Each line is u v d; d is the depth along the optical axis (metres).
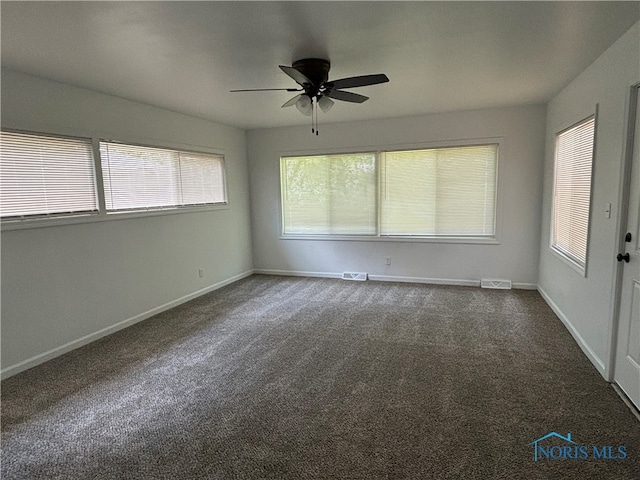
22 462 2.03
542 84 3.79
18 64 2.91
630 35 2.46
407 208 5.59
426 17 2.28
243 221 6.23
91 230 3.68
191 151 5.04
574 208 3.65
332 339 3.60
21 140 3.11
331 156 5.89
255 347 3.47
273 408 2.49
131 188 4.16
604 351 2.78
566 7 2.18
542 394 2.56
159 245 4.53
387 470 1.91
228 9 2.12
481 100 4.48
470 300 4.69
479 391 2.62
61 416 2.44
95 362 3.22
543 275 4.81
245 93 3.89
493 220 5.20
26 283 3.14
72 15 2.14
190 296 5.05
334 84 2.89
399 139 5.44
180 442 2.17
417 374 2.88
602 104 2.91
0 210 2.98
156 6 2.06
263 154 6.21
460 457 1.99
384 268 5.80
